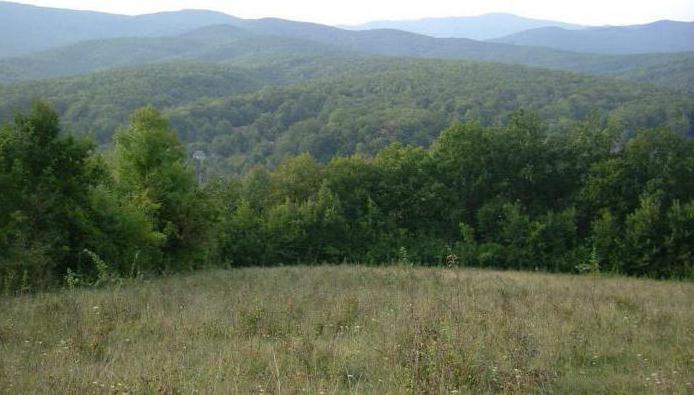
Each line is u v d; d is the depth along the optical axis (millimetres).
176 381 6574
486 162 40312
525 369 7055
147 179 24953
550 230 35500
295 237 39844
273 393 6227
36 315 10664
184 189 26578
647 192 35094
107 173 23828
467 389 6594
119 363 7527
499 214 38156
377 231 41219
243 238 39938
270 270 25328
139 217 21875
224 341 8820
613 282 21281
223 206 41125
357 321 10125
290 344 8219
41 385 6504
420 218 42250
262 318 10109
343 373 7250
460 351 7289
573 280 21750
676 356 8234
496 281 18266
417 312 9992
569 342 8922
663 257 32812
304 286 16188
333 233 40500
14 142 18328
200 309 11250
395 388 6484
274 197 46938
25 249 15773
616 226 34594
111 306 11234
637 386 7043
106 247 19734
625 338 9422
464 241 39188
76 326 9633
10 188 17688
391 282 16641
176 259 26266
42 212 17797
